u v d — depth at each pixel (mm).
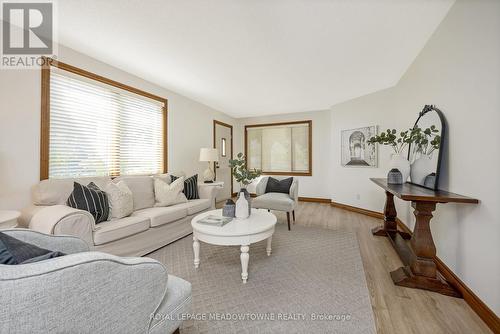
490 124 1371
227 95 4160
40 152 2174
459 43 1692
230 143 5965
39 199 1984
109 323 650
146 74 3133
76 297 566
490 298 1341
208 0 1690
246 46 2369
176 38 2223
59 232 1599
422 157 2211
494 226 1328
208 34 2145
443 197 1543
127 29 2070
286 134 5742
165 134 3707
